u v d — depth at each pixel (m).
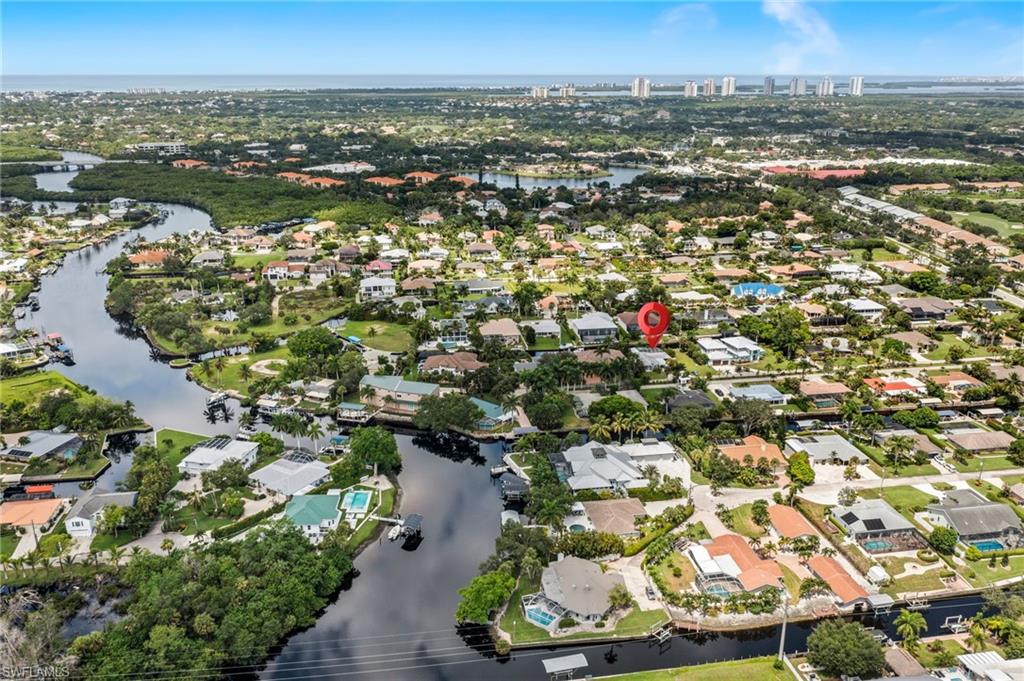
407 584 137.38
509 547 135.50
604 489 161.25
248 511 154.25
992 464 173.00
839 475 169.88
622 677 113.00
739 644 122.69
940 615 126.31
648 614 126.38
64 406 192.75
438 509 161.75
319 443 186.00
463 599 126.44
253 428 196.00
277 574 126.44
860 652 108.81
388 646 122.31
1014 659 111.06
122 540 145.00
